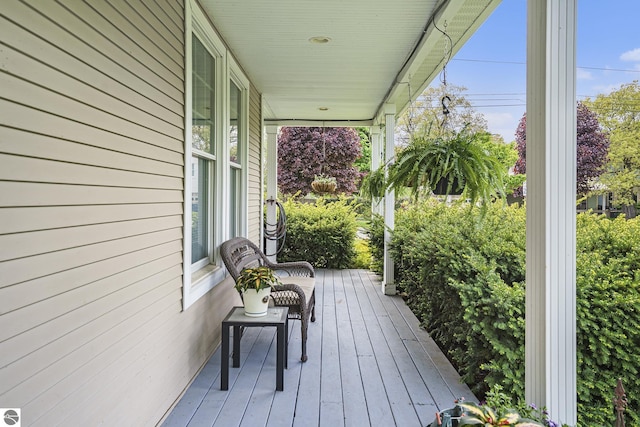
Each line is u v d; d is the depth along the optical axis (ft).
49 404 4.14
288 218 24.58
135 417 6.03
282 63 12.86
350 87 15.79
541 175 5.12
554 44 5.04
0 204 3.52
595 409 6.09
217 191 11.02
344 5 8.96
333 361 9.86
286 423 7.06
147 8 6.34
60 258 4.31
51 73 4.14
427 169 8.22
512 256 8.95
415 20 9.68
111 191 5.31
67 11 4.38
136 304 6.04
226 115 11.14
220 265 11.01
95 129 4.93
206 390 8.24
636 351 6.05
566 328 5.06
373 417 7.29
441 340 10.33
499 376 7.18
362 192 18.08
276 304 10.08
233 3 8.86
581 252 7.63
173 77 7.38
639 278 6.30
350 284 19.48
